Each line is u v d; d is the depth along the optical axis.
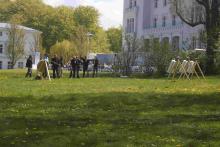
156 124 12.45
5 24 134.25
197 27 79.94
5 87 26.12
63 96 19.70
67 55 112.38
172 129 11.59
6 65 131.25
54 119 13.26
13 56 116.38
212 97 20.17
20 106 16.55
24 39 125.12
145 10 102.56
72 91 23.14
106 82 33.47
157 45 51.50
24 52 123.19
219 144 9.88
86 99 18.88
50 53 122.38
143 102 18.34
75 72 48.62
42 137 10.45
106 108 16.30
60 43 117.75
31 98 19.06
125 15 107.19
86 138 10.30
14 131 11.17
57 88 25.56
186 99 19.42
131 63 52.56
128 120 13.23
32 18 139.12
